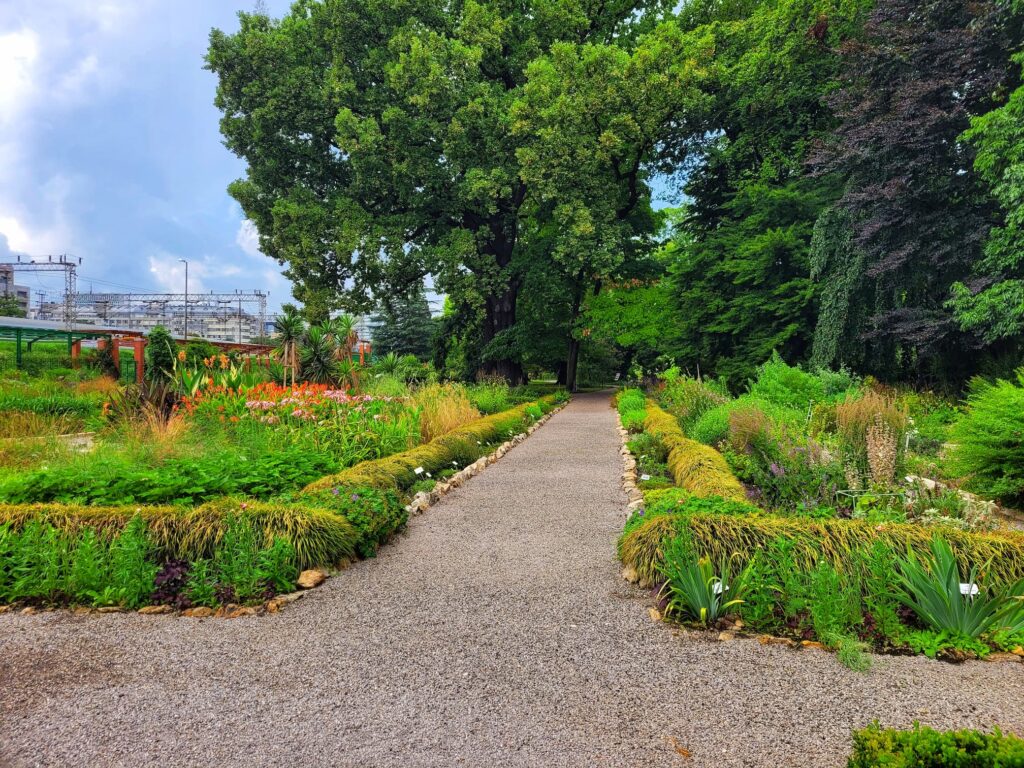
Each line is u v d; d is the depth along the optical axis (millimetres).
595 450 10555
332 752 2189
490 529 5457
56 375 24219
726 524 3838
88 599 3771
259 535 4102
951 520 4465
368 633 3283
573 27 23859
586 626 3361
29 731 2344
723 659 2955
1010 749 1532
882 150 14164
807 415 10148
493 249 25359
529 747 2219
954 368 14695
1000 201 12227
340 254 20797
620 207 25734
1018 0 12062
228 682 2740
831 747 2215
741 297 20781
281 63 21078
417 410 9977
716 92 23250
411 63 19328
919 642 3084
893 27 14023
